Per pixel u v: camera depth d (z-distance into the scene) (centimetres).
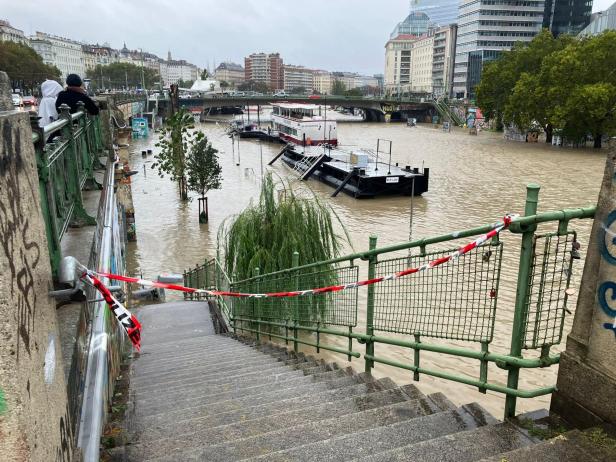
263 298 1065
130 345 897
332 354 1138
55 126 486
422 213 2759
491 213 2712
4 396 139
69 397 281
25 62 7462
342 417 388
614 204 279
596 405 296
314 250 1305
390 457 292
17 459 141
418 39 17925
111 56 18050
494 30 12312
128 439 391
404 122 10594
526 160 4553
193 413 460
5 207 147
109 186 1008
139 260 2081
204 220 2625
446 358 1110
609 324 286
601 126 5109
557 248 327
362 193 3147
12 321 141
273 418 409
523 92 5441
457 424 352
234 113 13450
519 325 345
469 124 8494
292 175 4238
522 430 314
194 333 1160
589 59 4962
